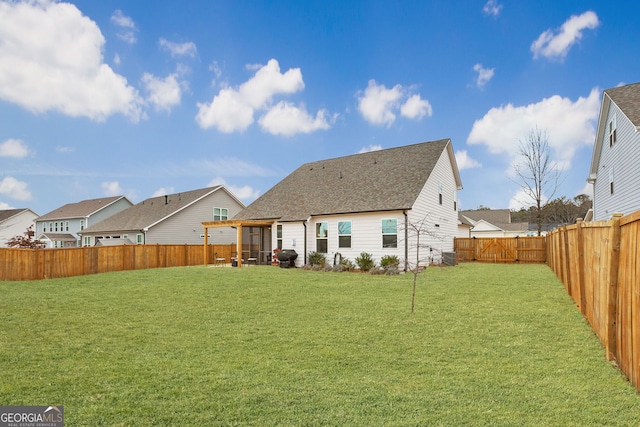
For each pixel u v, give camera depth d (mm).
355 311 8406
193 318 7879
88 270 18516
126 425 3361
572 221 42625
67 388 4195
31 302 9789
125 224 33969
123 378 4504
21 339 6293
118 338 6371
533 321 7176
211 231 34219
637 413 3438
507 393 3977
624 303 4359
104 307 9086
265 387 4223
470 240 25234
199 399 3906
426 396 3938
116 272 18750
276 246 22203
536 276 14453
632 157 14836
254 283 13109
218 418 3490
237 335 6531
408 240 17562
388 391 4086
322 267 18766
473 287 11602
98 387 4223
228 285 12633
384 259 17281
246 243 26469
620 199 16734
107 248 19812
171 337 6430
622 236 4492
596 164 21938
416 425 3312
